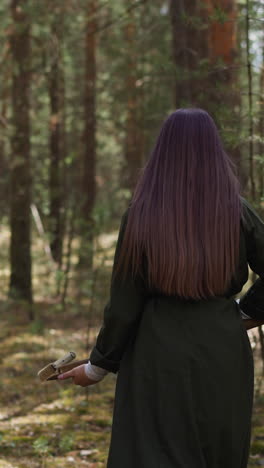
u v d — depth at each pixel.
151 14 9.70
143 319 1.83
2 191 10.95
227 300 1.87
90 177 11.66
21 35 8.42
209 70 4.21
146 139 8.33
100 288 6.98
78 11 9.84
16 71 8.46
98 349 1.91
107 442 3.83
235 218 1.82
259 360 5.34
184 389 1.76
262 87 5.31
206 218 1.80
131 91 8.09
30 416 4.33
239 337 1.83
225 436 1.80
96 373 1.94
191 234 1.78
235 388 1.80
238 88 4.39
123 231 1.86
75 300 8.67
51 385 5.12
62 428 4.08
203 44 6.66
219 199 1.82
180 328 1.79
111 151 16.16
